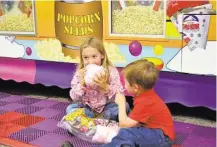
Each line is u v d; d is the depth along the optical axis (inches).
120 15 135.5
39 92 173.3
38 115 139.2
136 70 94.9
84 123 115.0
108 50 141.0
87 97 120.8
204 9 120.1
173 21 126.0
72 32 145.6
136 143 94.0
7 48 165.3
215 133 121.3
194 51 125.3
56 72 157.9
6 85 185.9
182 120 135.0
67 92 171.8
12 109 146.6
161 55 131.4
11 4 157.4
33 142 114.0
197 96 130.9
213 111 140.4
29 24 155.3
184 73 129.7
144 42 133.2
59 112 142.7
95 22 140.7
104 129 111.9
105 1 136.8
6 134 120.4
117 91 118.2
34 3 150.9
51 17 149.0
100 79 114.0
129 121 95.7
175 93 134.4
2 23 162.6
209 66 124.1
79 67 121.8
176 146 111.3
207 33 121.6
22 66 166.2
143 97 95.7
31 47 158.2
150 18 130.0
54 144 112.3
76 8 142.1
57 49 151.6
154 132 94.3
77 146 111.0
